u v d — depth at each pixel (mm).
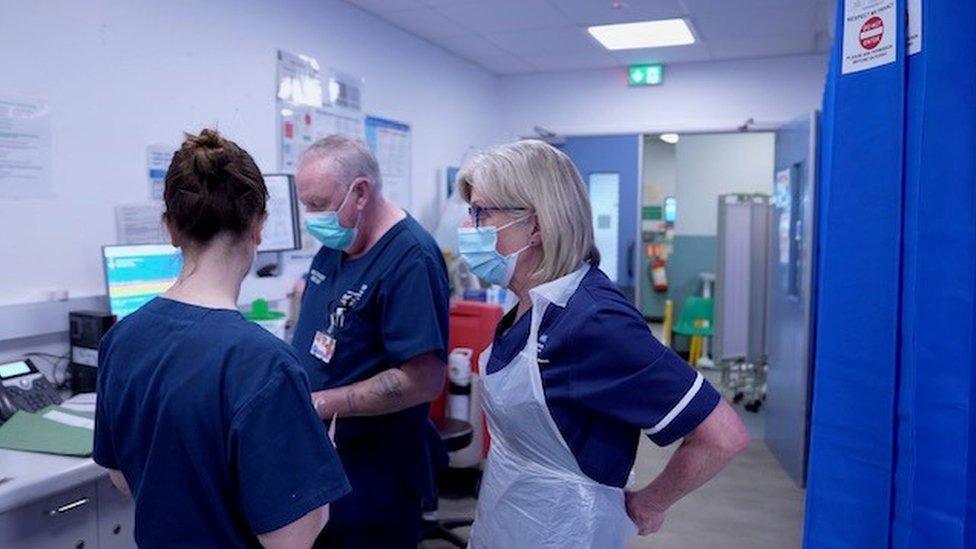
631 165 5395
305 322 1742
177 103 2666
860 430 710
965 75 626
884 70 685
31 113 2146
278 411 903
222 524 915
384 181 4055
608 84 5309
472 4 3715
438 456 2027
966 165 628
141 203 2514
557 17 3951
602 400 1014
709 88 5055
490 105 5480
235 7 2932
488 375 1164
